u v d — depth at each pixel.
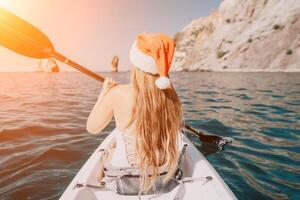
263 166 3.92
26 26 2.23
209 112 8.05
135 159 1.82
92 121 1.78
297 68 43.94
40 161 4.07
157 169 1.80
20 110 8.69
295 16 48.41
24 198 3.04
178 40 86.50
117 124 1.79
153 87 1.66
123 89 1.72
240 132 5.75
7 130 5.91
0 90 16.42
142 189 1.83
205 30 72.06
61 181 3.42
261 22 54.75
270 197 3.08
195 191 2.09
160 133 1.74
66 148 4.62
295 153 4.43
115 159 1.86
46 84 22.25
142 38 1.65
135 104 1.69
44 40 2.27
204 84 19.69
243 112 7.98
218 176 2.28
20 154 4.37
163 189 1.87
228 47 58.00
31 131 5.84
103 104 1.74
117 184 1.88
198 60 65.12
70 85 20.66
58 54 2.32
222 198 1.96
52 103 10.25
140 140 1.72
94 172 2.39
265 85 17.23
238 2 62.34
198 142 5.01
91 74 2.41
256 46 51.34
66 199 1.91
